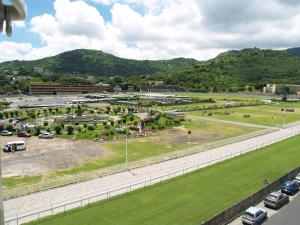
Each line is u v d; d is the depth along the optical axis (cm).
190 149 7938
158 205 4419
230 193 4947
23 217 3925
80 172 5928
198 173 5844
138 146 8256
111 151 7675
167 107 17712
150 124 11369
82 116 12544
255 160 6850
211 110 16875
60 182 5291
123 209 4259
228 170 6081
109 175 5728
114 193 4809
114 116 13588
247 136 9900
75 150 7719
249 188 5200
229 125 12156
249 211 4034
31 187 5031
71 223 3831
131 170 6053
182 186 5153
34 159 6825
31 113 13400
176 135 9900
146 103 18938
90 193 4828
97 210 4200
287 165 6600
